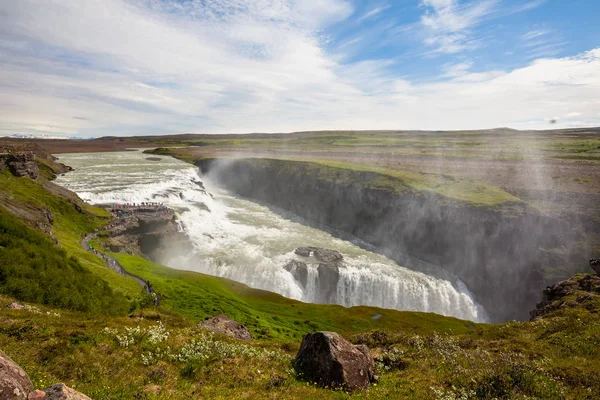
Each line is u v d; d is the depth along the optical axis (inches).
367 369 603.5
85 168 5009.8
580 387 518.6
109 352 595.5
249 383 553.3
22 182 2310.5
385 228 3326.8
